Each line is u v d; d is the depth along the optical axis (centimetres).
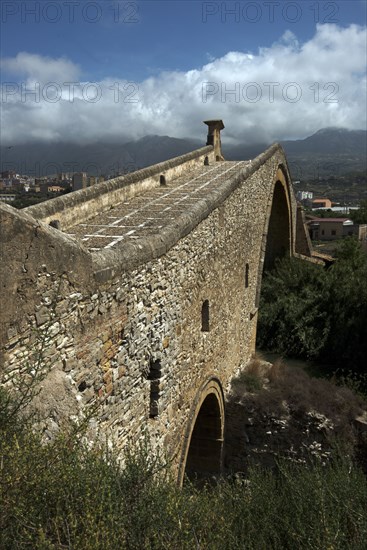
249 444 1617
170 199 1491
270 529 673
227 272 1477
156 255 834
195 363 1143
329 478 941
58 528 395
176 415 982
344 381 2003
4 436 419
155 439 844
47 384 527
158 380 856
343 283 2488
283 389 1683
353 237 3475
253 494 798
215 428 1535
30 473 399
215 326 1343
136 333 762
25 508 386
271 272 2988
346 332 2294
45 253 529
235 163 2339
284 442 1597
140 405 799
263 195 2158
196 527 514
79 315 594
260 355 2420
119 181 1474
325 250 5481
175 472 982
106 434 630
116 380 699
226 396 1561
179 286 984
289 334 2470
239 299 1705
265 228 2203
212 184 1753
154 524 461
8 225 479
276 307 2558
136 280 755
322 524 674
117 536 421
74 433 482
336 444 1377
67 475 422
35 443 436
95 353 634
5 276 476
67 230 1125
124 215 1283
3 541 361
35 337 516
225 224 1421
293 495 815
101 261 646
